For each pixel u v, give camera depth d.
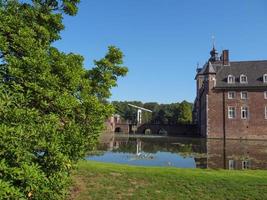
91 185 11.73
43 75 5.11
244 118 62.81
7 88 4.71
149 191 11.50
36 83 5.06
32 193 4.26
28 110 4.52
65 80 5.81
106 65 7.70
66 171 5.10
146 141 52.31
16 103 4.61
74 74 5.87
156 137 65.25
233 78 64.31
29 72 5.05
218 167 22.97
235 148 40.59
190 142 51.12
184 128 78.44
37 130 4.45
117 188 11.64
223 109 63.78
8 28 5.45
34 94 5.00
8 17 5.62
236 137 62.69
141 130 82.62
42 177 4.20
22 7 6.56
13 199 3.82
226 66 66.88
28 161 4.19
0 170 3.87
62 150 4.85
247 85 62.84
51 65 5.83
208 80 64.81
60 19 6.90
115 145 42.69
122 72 7.91
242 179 12.60
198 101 81.56
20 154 4.12
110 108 6.32
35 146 4.38
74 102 5.30
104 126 6.54
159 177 12.64
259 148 40.88
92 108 5.94
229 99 63.62
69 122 5.33
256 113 62.34
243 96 63.25
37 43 5.79
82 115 5.90
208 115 64.19
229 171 14.28
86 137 5.94
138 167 14.34
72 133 5.18
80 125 5.83
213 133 63.72
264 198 11.22
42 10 6.91
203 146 43.22
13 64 4.97
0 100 4.35
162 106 133.25
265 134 61.53
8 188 3.71
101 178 12.41
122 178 12.51
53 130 4.61
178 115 112.62
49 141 4.55
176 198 11.06
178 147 40.69
